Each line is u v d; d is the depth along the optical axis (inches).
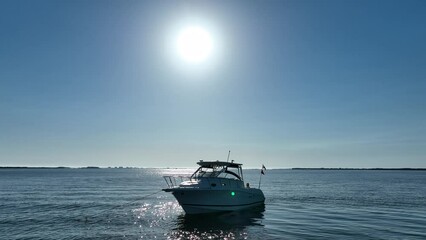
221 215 1363.2
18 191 2728.8
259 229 1123.9
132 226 1196.5
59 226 1206.3
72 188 3127.5
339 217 1378.0
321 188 3265.3
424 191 2837.1
